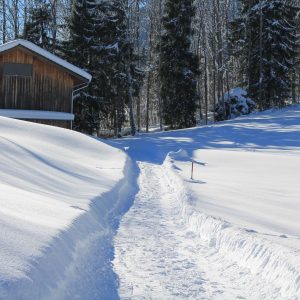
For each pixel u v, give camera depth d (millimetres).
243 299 4969
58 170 11195
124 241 7238
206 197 10281
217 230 7219
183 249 6938
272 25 38969
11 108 23781
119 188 11328
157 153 21203
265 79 39344
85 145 17328
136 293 5059
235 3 64000
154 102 56156
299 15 50875
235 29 43094
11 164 9828
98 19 34656
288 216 8438
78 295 4645
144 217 9148
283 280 5059
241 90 40906
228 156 18672
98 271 5594
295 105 41031
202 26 47281
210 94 61562
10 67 23797
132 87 36438
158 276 5684
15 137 15680
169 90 37062
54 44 36812
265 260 5637
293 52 39938
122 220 8711
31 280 3811
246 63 41906
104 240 6980
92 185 10383
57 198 7773
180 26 36594
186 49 37000
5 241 4375
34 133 17250
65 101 24531
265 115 35094
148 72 45438
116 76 34938
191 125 37406
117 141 25578
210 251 6820
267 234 6625
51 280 4238
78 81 25484
